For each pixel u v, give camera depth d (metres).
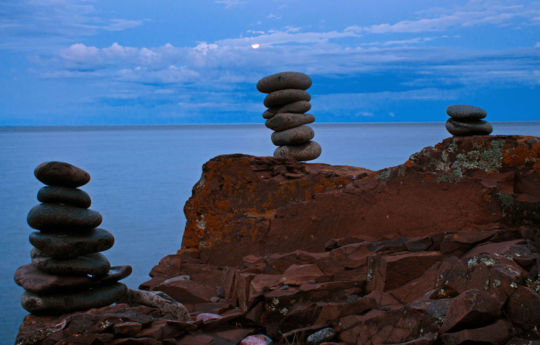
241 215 7.32
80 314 4.34
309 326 4.59
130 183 59.84
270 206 7.27
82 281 5.07
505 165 5.66
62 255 5.05
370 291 4.95
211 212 7.43
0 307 18.80
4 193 53.50
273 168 7.50
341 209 6.36
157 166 83.62
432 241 5.18
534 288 3.82
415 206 5.87
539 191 5.48
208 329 4.78
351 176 6.97
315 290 4.87
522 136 5.68
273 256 5.89
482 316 3.63
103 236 5.35
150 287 6.43
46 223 5.10
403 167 6.01
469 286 4.14
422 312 3.90
